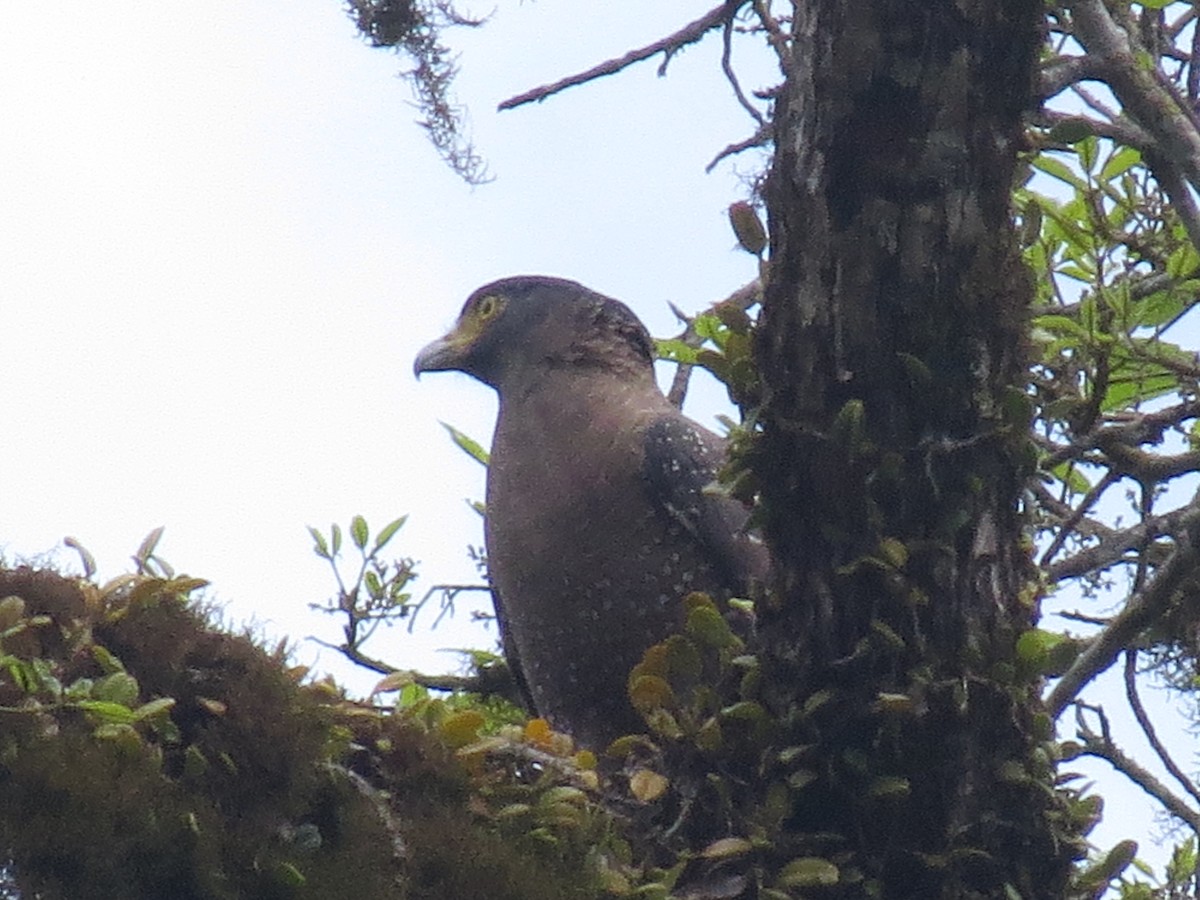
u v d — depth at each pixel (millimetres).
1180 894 9906
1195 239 8805
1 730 7281
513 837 8062
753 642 8508
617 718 11656
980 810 8148
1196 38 9742
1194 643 10609
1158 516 9656
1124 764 10102
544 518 11539
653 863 8430
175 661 7727
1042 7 7695
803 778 8219
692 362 11250
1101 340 9781
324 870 7617
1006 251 7941
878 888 8156
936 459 8008
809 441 8078
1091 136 8570
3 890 7312
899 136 7730
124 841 7305
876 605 8133
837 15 7691
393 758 8117
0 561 7895
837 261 7887
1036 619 8352
